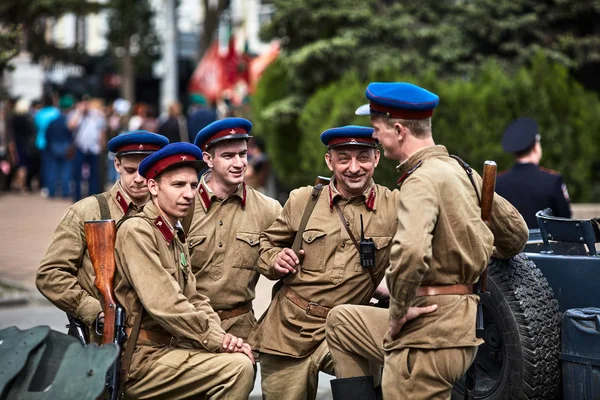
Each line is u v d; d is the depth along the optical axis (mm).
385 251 7336
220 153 7762
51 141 30344
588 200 21172
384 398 6387
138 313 6836
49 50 41688
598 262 7285
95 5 36688
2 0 21859
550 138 20500
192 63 52531
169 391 6824
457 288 6242
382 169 19562
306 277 7441
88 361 5652
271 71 25141
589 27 24062
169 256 6887
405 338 6242
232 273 7801
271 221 8000
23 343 5906
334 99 21188
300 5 23812
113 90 55906
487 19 23188
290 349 7480
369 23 23641
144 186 7715
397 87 6434
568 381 7176
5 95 25531
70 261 7422
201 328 6750
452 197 6117
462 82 20828
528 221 10562
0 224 22641
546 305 7254
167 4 36156
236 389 6711
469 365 6375
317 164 21328
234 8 51375
